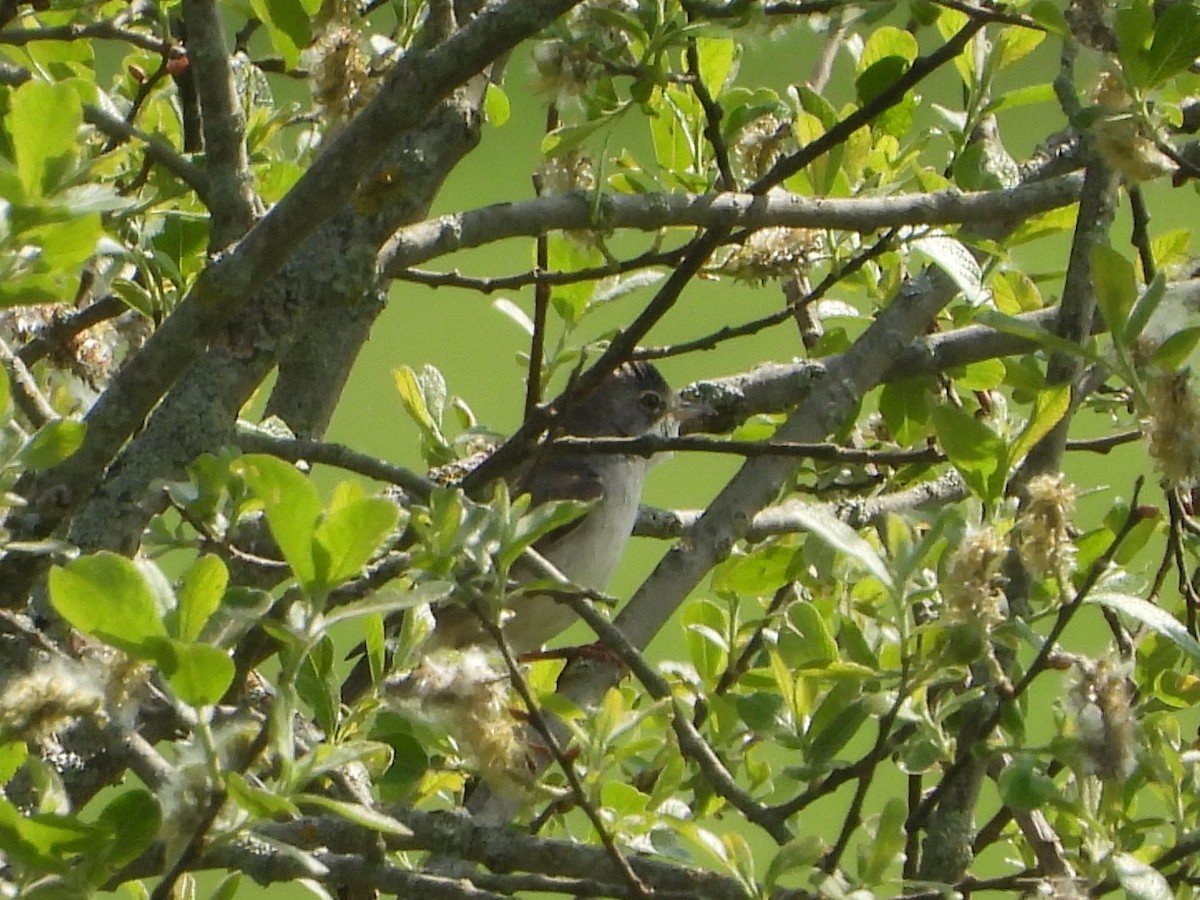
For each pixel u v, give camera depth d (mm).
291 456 5926
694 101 7316
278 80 18047
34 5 5812
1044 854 5043
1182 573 5809
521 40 4652
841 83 19250
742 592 6641
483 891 4688
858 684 4973
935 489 7387
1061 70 5684
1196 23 4773
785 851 4398
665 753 6086
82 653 4688
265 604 4004
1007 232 7387
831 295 10562
